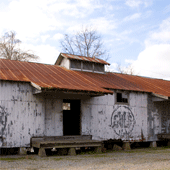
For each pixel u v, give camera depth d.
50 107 12.73
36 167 8.41
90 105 14.05
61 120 13.04
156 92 16.81
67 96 13.30
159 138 17.12
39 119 12.25
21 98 11.85
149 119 16.77
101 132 14.27
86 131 13.69
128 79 18.72
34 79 12.33
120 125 15.16
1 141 11.14
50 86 11.15
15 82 11.79
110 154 12.15
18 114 11.69
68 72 15.88
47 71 14.73
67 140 12.69
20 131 11.65
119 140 14.95
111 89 14.93
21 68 13.90
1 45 28.64
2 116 11.28
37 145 11.27
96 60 18.09
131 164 9.01
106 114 14.64
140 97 16.47
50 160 9.92
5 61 14.66
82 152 12.68
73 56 17.27
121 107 15.38
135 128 15.87
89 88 12.71
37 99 12.31
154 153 12.82
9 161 9.67
